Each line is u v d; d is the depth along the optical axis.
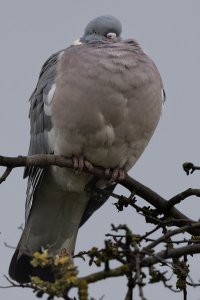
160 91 11.22
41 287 7.27
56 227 12.20
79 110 10.64
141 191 10.21
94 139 10.84
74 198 12.04
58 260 7.37
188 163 9.86
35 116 11.92
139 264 7.09
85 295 7.03
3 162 8.84
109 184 11.78
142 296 6.60
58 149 11.12
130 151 11.26
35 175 11.48
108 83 10.61
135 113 10.82
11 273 11.27
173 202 9.94
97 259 7.30
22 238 11.63
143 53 11.24
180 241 8.27
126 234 7.32
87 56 10.85
